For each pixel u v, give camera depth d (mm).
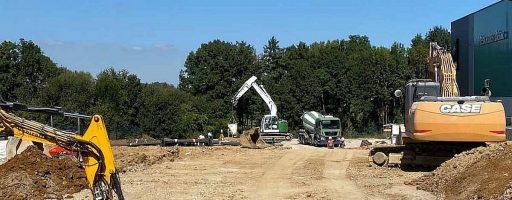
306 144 51469
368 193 16469
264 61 86062
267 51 86312
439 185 16594
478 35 47000
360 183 18891
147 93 61375
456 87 22766
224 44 81438
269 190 17500
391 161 23625
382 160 23828
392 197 15570
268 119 56188
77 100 57031
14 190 15141
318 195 16281
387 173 21781
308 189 17609
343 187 17938
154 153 31469
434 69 24016
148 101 60188
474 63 47938
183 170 23766
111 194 10711
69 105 56219
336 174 21953
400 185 18141
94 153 10734
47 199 15078
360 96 76938
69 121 29688
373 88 76562
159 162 27672
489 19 44812
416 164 23031
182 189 17719
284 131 56406
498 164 15281
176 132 61250
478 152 17500
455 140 20203
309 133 50656
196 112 69812
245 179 20469
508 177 13859
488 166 15414
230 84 79875
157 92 63406
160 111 60500
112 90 58812
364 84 76938
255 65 81750
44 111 11125
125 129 58250
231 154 33000
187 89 80438
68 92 58062
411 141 22188
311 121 50438
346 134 74625
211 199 15734
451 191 15500
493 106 20031
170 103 61469
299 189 17641
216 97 78938
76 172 17578
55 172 17375
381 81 76500
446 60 22969
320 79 76562
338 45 89250
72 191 16438
